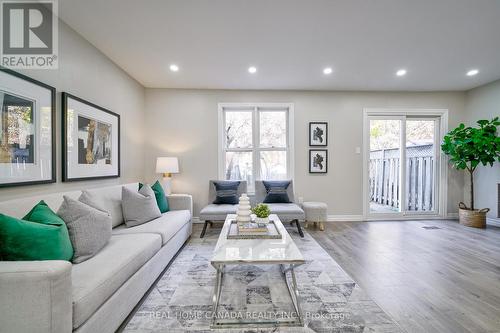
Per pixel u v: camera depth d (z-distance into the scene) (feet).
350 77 12.05
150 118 13.52
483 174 13.44
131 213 7.93
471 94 13.98
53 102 6.86
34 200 5.36
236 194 12.58
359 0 6.44
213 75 11.72
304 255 8.71
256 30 7.88
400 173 14.53
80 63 8.09
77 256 4.87
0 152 5.33
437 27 7.72
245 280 6.82
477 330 4.76
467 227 12.56
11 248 3.83
